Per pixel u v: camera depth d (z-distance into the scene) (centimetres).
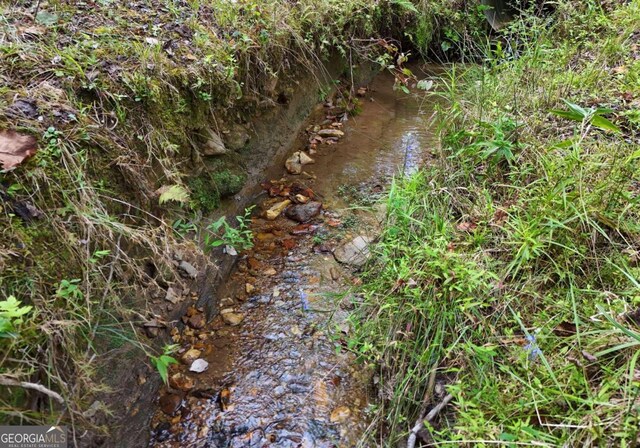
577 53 339
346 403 184
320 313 222
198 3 279
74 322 144
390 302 196
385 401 179
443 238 194
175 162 221
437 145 292
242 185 275
